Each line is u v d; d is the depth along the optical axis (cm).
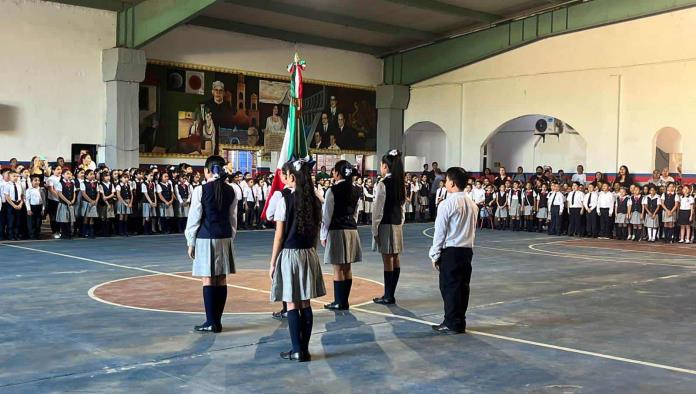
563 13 2159
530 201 2097
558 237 1925
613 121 2156
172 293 873
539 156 2656
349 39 2520
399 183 818
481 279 1050
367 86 2664
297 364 554
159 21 1880
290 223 562
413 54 2619
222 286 664
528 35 2258
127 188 1709
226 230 657
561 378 522
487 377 523
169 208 1786
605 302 862
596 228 1927
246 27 2272
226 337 641
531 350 609
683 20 2003
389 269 824
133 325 686
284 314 726
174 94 2142
